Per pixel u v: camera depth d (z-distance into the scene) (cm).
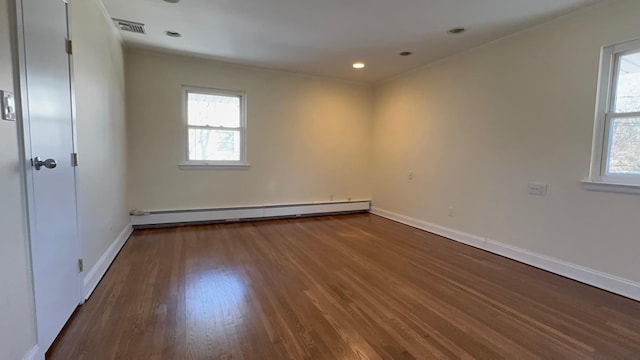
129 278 271
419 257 338
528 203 325
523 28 321
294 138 523
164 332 190
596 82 271
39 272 159
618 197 258
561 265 296
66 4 203
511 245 341
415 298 242
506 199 346
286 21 316
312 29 335
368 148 582
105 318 205
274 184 515
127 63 415
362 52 404
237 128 490
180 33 354
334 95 546
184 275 279
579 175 284
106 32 306
